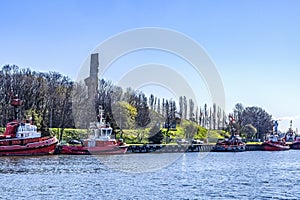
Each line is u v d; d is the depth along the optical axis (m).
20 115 138.75
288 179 76.75
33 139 116.94
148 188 61.75
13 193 56.56
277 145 193.12
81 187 61.56
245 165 107.44
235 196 57.72
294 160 128.75
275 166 105.81
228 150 169.62
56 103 141.00
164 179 71.75
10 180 67.69
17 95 132.00
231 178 76.56
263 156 147.62
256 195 58.97
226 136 174.88
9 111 143.75
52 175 74.12
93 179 69.69
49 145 118.44
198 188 63.19
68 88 144.00
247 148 192.00
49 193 56.75
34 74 151.00
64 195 55.50
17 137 115.00
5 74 148.12
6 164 92.81
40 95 145.25
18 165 90.94
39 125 133.25
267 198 56.97
